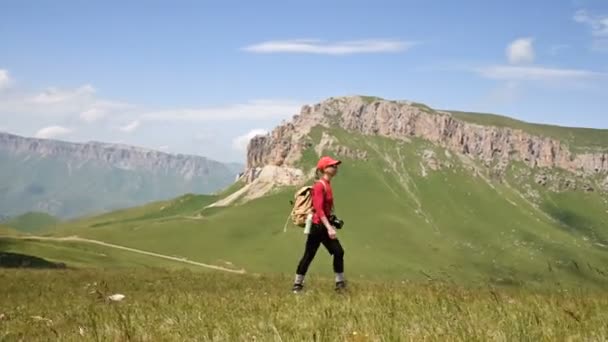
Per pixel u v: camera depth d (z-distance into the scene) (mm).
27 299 22000
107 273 40750
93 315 12086
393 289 14500
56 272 42406
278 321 9383
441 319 9148
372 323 8703
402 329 8219
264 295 15023
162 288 26547
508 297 12688
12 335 11383
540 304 11188
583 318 9258
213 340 8180
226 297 15500
